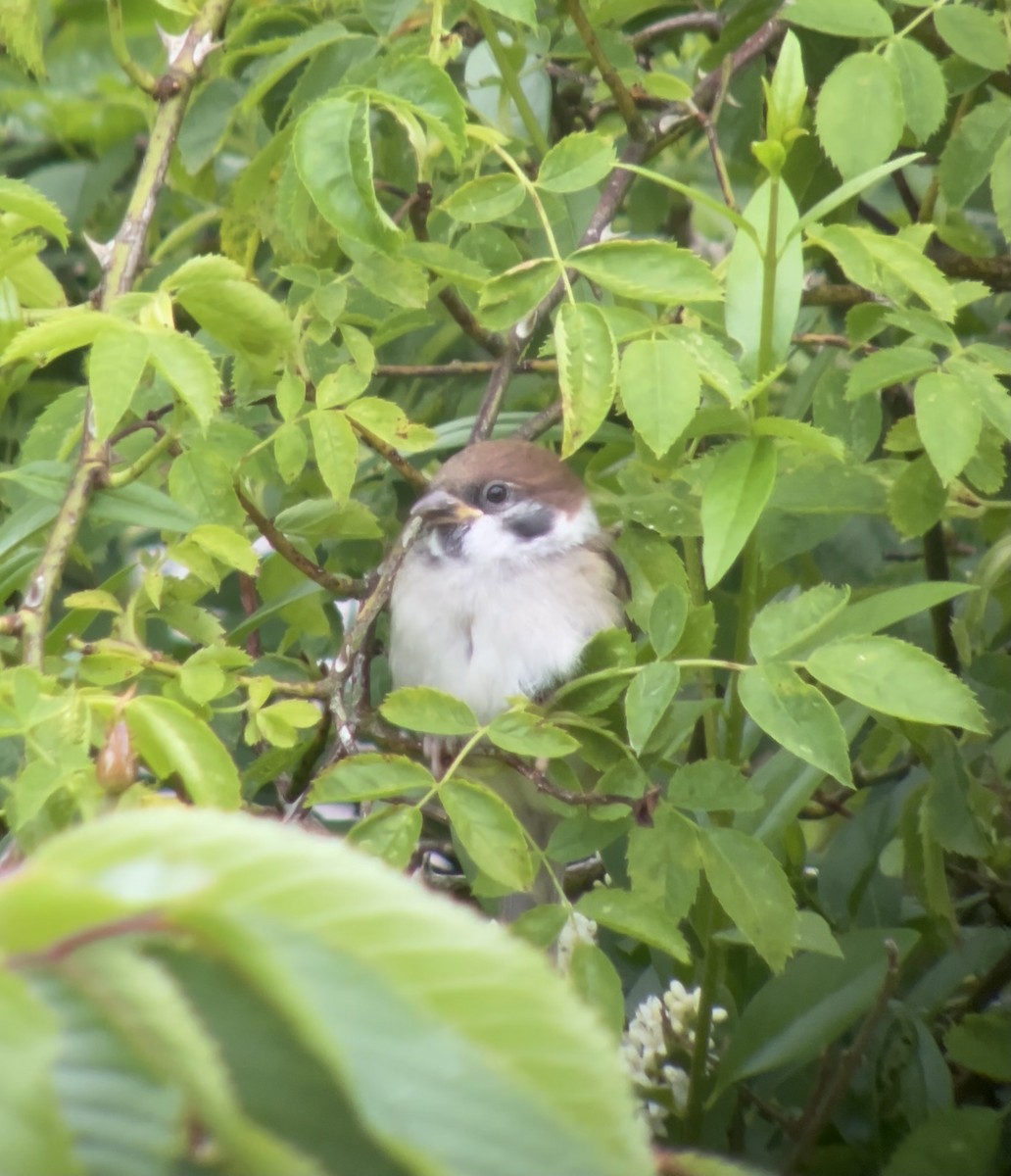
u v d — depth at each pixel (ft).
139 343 14.65
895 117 18.58
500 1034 5.81
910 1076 21.17
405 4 22.26
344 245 20.38
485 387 27.04
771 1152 22.34
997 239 30.48
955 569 27.50
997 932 23.31
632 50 25.45
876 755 24.62
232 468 18.79
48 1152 5.28
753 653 16.02
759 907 16.74
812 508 21.07
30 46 22.89
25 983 5.63
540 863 18.39
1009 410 17.34
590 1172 5.70
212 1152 5.81
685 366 15.72
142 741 14.06
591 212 24.72
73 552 24.07
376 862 6.27
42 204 15.74
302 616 22.88
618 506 21.50
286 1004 5.73
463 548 25.82
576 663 19.08
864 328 20.99
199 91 25.30
